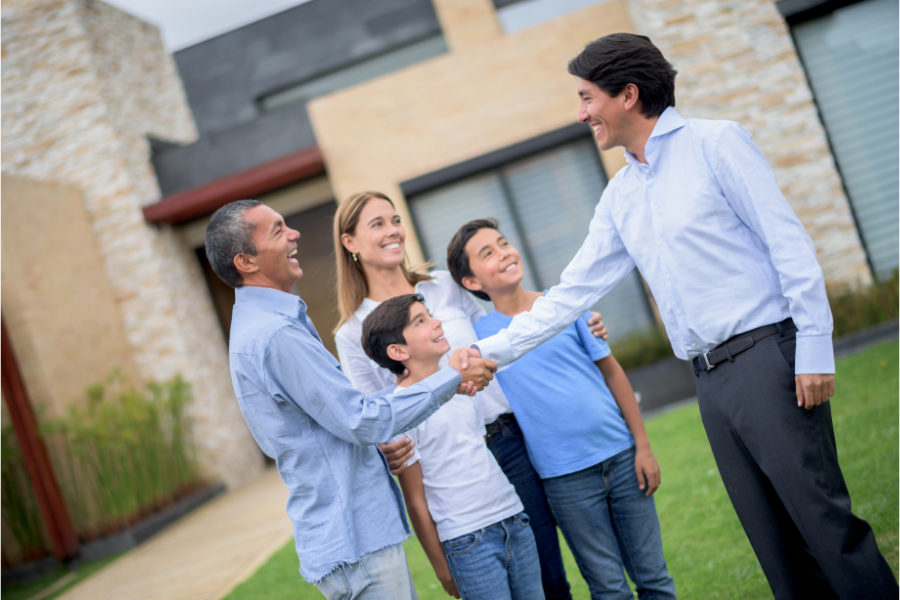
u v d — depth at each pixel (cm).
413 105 682
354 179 692
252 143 740
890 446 301
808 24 589
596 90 176
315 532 164
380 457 179
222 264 175
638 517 205
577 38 661
